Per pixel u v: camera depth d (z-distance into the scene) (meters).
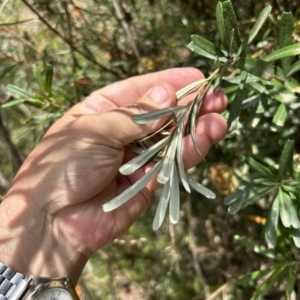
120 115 0.27
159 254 0.60
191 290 0.56
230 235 0.50
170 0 0.39
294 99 0.24
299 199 0.26
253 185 0.26
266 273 0.31
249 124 0.28
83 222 0.30
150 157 0.24
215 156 0.40
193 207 0.51
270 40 0.30
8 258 0.27
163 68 0.42
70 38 0.38
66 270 0.29
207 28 0.37
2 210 0.29
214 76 0.25
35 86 0.45
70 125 0.29
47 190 0.28
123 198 0.23
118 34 0.44
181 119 0.24
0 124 0.49
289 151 0.25
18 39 0.43
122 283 0.64
